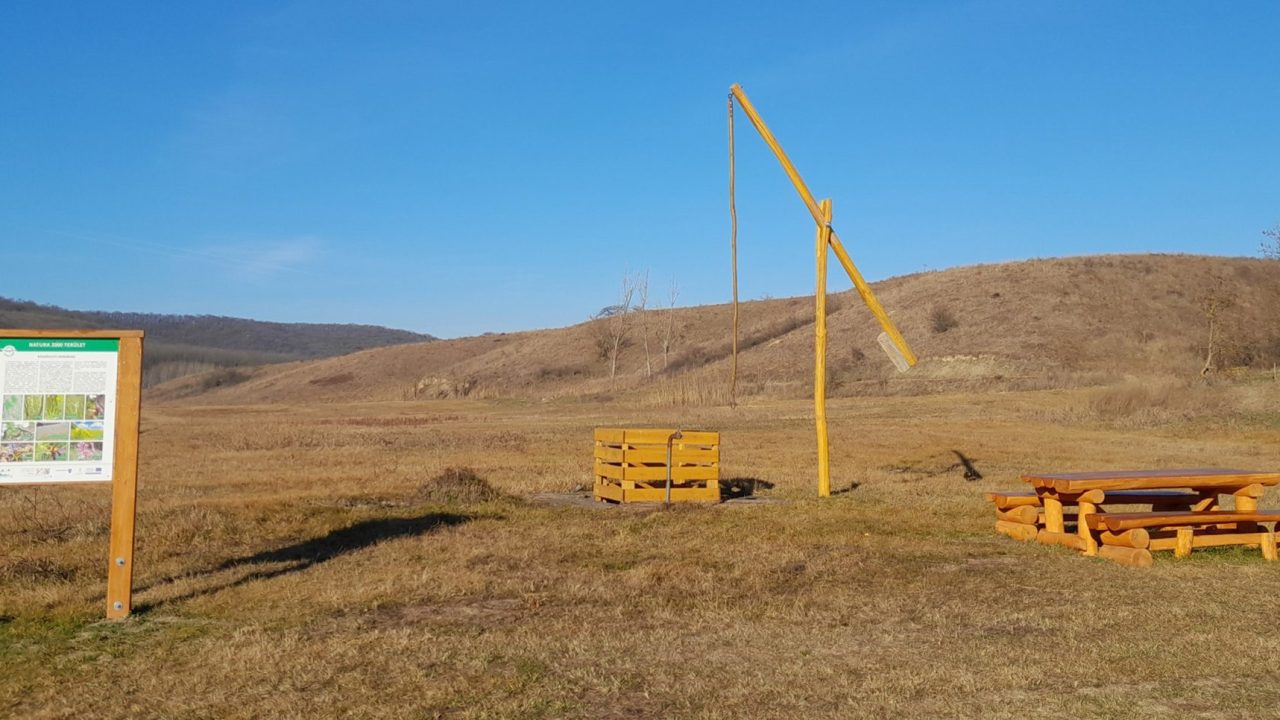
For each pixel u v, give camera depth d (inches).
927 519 535.5
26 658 280.7
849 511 562.3
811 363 2842.0
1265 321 2883.9
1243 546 456.8
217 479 741.9
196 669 268.1
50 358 320.5
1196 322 2842.0
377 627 312.7
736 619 321.1
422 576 378.6
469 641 292.8
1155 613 327.9
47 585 369.1
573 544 457.7
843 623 317.1
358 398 4146.2
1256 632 304.2
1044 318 2864.2
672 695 246.5
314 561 418.3
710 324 4244.6
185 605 339.9
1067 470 831.1
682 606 339.3
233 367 5826.8
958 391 2087.8
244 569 399.5
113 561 322.3
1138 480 446.3
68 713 235.1
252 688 251.4
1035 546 455.2
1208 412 1386.6
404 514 549.3
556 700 242.2
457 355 4808.1
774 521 525.0
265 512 541.0
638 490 598.5
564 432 1344.7
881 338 606.9
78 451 321.1
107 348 325.4
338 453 1010.1
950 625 314.7
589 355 4072.3
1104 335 2719.0
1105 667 267.1
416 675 259.9
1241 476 457.7
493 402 2620.6
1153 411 1408.7
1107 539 430.6
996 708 235.6
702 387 2207.2
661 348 3961.6
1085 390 1884.8
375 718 229.6
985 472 818.8
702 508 576.7
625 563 415.5
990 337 2748.5
